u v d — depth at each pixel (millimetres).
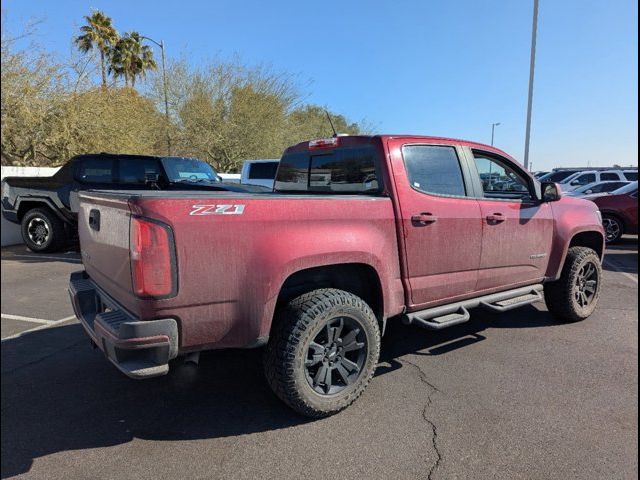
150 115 22938
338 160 4016
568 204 5051
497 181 4543
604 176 19016
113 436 2990
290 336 2963
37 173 11969
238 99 26516
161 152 25500
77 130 16438
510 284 4441
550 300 5195
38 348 4473
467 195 4055
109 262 2998
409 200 3582
